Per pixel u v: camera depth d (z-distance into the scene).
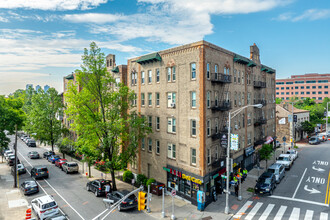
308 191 25.89
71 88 26.42
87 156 29.12
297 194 25.12
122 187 29.06
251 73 36.59
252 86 36.91
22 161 45.25
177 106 25.92
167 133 27.31
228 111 28.47
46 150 57.38
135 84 32.44
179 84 25.66
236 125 29.33
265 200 23.81
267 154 33.34
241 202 23.58
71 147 48.53
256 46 39.50
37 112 47.69
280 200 23.64
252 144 36.56
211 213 21.19
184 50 24.94
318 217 19.59
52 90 48.31
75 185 30.08
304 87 133.75
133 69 32.59
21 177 34.47
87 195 26.25
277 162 35.34
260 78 41.03
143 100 31.31
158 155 28.73
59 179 32.94
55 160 42.38
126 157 27.88
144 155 30.98
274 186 26.98
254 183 29.28
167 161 27.39
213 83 25.06
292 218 19.56
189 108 24.52
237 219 19.84
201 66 23.14
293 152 41.41
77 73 26.42
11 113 37.19
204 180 23.08
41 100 47.28
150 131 28.28
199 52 23.38
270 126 46.66
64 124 52.12
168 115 27.14
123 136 27.97
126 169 33.34
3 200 25.08
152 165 29.80
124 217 20.48
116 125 24.75
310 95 132.25
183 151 25.30
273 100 48.03
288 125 59.00
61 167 38.56
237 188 25.33
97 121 25.30
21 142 69.94
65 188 28.88
